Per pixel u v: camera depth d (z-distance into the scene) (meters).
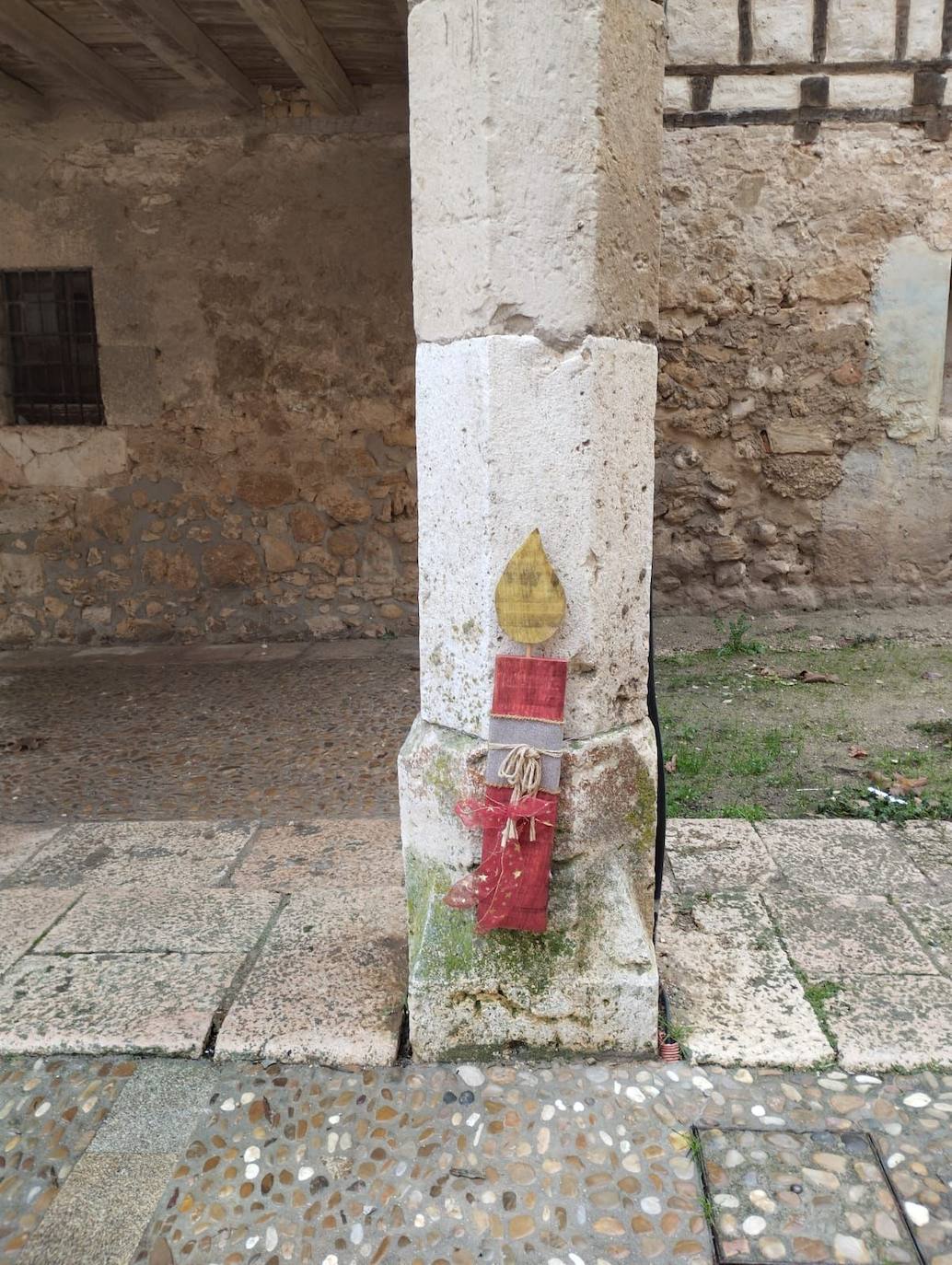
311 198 5.48
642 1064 1.89
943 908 2.47
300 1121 1.79
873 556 5.72
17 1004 2.13
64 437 5.76
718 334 5.49
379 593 5.96
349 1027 2.00
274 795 3.47
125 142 5.45
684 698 4.40
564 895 1.86
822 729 3.90
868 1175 1.63
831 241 5.35
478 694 1.82
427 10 1.65
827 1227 1.54
